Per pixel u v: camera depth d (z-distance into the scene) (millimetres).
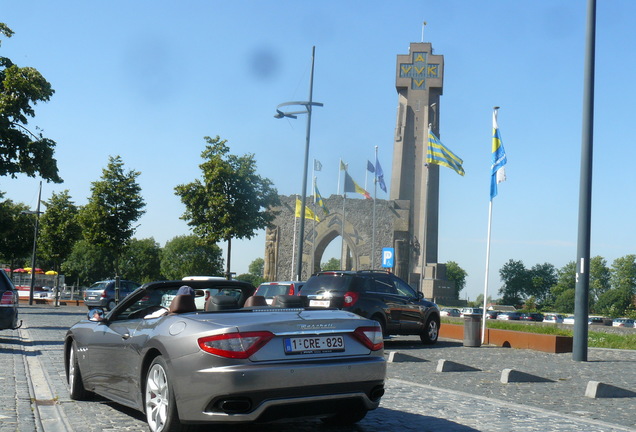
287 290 19578
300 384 5738
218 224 34594
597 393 9406
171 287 7605
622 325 83750
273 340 5793
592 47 14961
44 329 21453
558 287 160500
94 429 6578
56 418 7172
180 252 120250
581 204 14852
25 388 9078
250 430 6605
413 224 89688
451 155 42156
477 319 19000
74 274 112250
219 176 34094
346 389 5996
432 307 19281
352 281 17281
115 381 7102
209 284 7617
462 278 176000
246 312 6281
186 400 5715
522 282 169375
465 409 7914
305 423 6973
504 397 9352
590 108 14883
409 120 91562
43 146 28344
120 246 40688
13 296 15914
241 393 5547
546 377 11680
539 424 7031
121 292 38781
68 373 8656
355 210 81062
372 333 6336
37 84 28047
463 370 12477
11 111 27609
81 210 41031
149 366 6406
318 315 6266
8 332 19688
